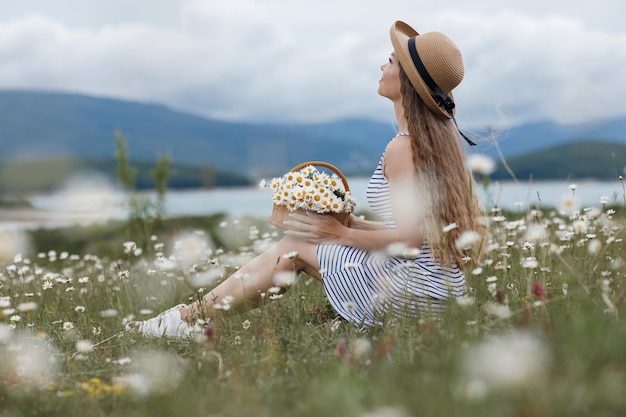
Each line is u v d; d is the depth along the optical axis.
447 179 3.73
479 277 3.79
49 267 7.66
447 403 2.05
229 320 3.78
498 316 3.20
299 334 3.41
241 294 3.91
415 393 2.20
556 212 6.32
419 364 2.60
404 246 3.63
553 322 2.91
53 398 2.75
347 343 3.27
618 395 1.98
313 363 2.95
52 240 13.30
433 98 3.80
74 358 3.42
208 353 3.20
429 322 3.27
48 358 3.40
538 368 2.07
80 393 2.79
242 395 2.53
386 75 3.97
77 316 4.55
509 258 4.54
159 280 5.54
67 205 41.34
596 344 2.38
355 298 3.77
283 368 3.01
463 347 2.63
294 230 3.88
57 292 5.02
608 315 2.96
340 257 3.80
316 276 3.99
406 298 3.65
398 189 3.73
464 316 3.25
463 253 3.83
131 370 3.16
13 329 3.99
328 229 3.82
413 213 3.69
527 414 1.92
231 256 5.71
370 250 3.81
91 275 6.01
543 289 3.29
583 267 3.71
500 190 5.25
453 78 3.82
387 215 3.86
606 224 4.73
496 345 2.54
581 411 1.94
